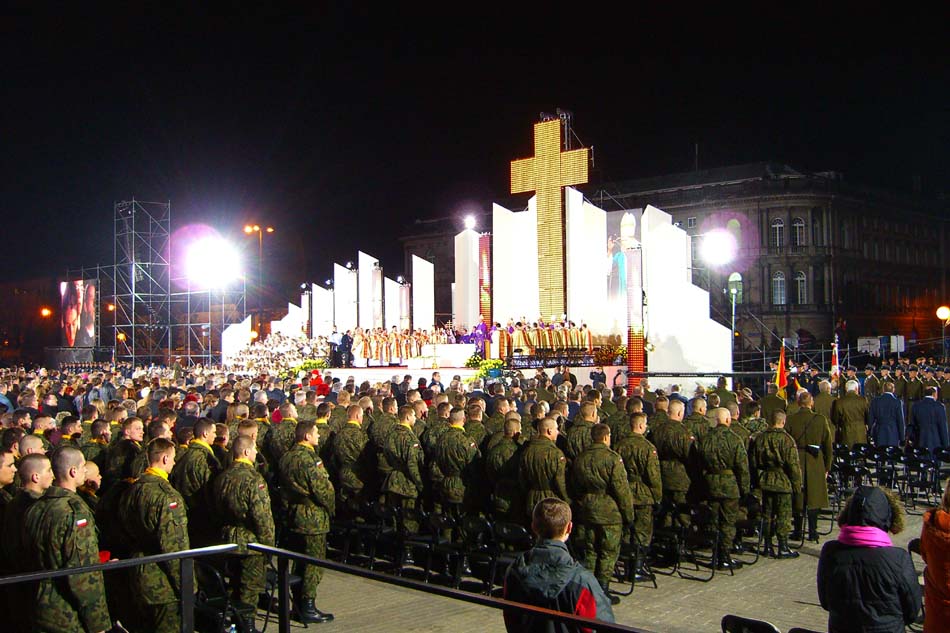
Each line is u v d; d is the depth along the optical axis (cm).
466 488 1017
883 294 7194
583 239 3297
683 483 1056
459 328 3541
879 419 1633
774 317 6397
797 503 1175
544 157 3391
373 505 1043
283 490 873
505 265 3528
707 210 6650
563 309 3325
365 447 1106
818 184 6525
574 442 996
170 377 2614
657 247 2692
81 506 575
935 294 7994
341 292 4184
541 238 3388
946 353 4166
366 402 1274
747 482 1022
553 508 445
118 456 891
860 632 477
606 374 2822
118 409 1165
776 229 6494
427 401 1573
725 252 6106
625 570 1009
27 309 7325
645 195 6969
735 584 968
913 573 477
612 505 876
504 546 964
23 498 603
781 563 1064
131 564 495
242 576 764
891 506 498
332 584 996
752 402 1305
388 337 3428
